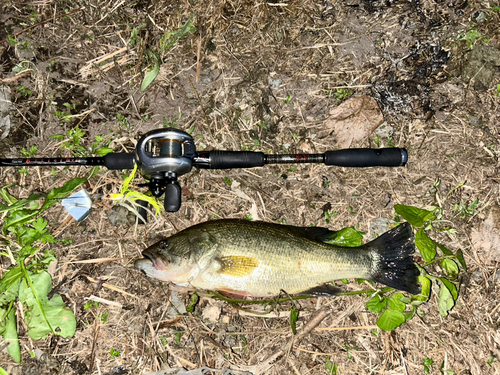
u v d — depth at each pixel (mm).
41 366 515
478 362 535
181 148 469
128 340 525
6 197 533
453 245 557
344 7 603
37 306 506
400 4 602
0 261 536
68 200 535
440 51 595
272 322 534
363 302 542
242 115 580
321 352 532
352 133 573
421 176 569
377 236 551
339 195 564
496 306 545
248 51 593
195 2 596
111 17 589
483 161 573
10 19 582
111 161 500
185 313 529
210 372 520
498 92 585
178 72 586
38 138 564
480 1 598
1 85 570
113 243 543
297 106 583
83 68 582
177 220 551
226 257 475
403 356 534
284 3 599
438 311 543
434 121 581
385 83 590
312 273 484
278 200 562
